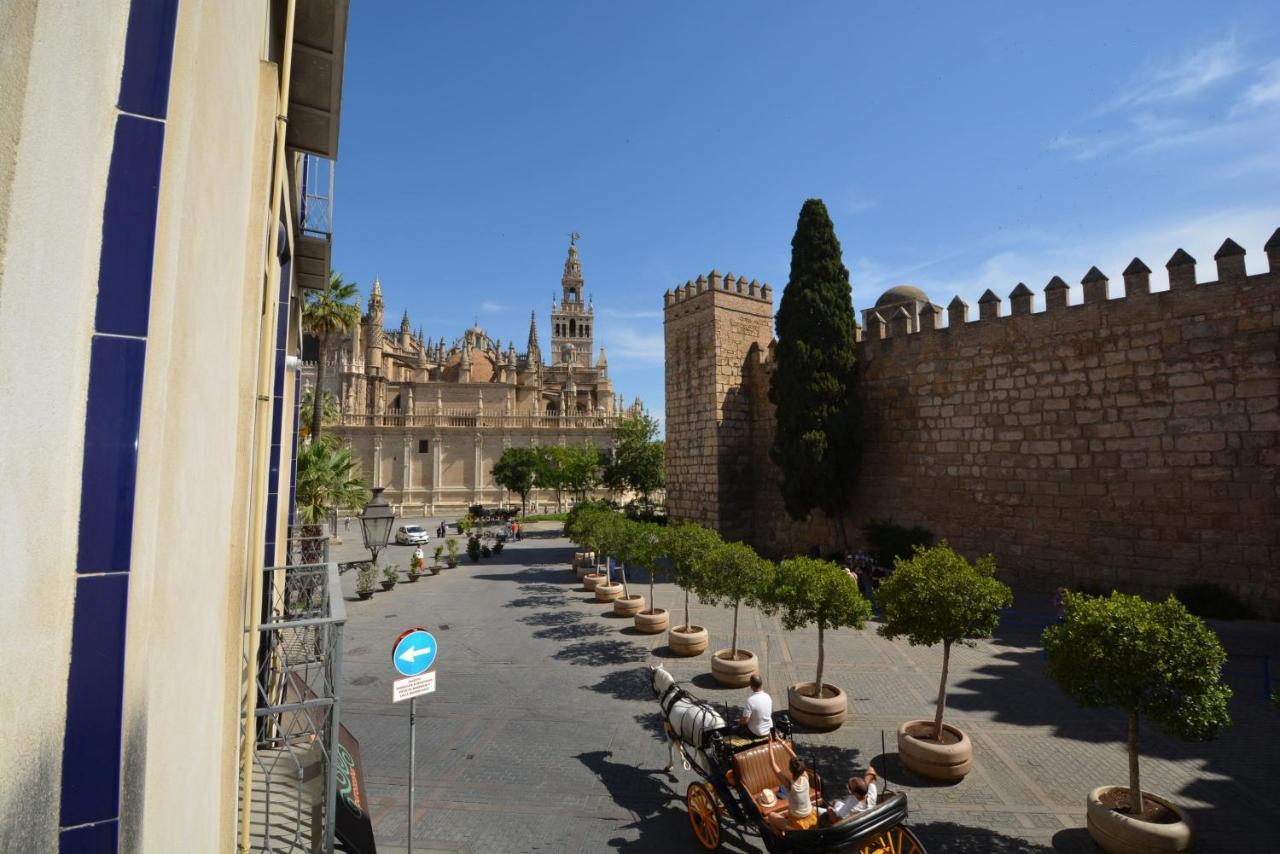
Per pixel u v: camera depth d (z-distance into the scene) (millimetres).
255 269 4453
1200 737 6426
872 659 14758
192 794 3029
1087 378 19953
